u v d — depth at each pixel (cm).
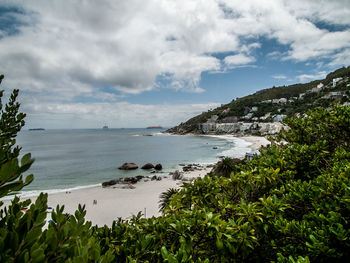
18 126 267
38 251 94
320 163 379
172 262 161
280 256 189
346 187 235
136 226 262
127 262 186
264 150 473
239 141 12012
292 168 362
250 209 235
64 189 3441
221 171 2659
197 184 290
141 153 7906
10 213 108
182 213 260
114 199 2888
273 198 262
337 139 450
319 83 19038
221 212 252
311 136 486
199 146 9994
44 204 118
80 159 6606
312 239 202
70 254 112
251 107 19125
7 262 90
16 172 93
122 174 4619
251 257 236
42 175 4506
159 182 3834
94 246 127
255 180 304
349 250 199
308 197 266
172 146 10238
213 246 230
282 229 226
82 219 127
